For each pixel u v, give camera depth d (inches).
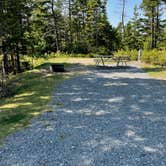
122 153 226.4
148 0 1355.8
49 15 1503.4
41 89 499.2
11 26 717.9
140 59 1035.3
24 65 1096.8
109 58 888.9
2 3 660.1
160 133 270.8
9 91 524.4
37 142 253.0
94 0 1737.2
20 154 229.1
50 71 729.6
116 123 301.1
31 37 1004.6
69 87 508.4
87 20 1839.3
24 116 334.6
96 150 233.0
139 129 281.9
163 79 597.9
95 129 283.0
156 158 216.8
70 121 310.2
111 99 410.6
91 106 371.9
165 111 346.9
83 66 849.5
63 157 221.0
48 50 1635.1
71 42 1708.9
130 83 544.7
